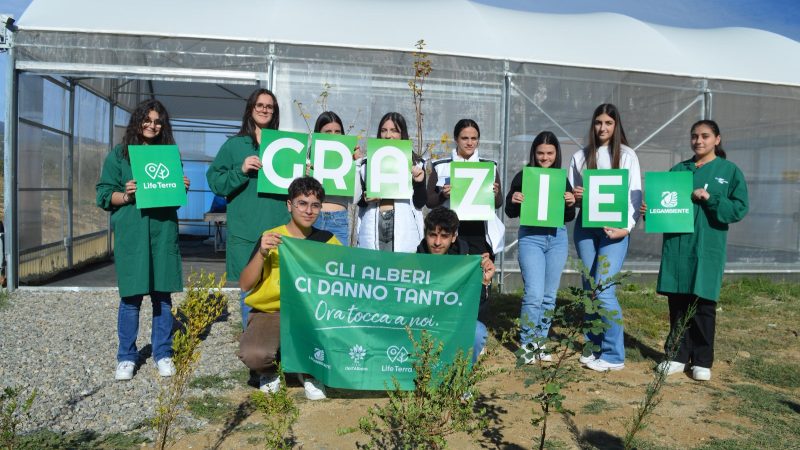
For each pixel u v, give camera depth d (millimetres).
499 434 4305
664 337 7242
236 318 7539
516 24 11359
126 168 5207
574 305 3680
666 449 4141
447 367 3484
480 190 5598
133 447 3967
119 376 5203
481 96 10133
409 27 10359
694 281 5613
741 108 11242
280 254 4309
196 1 10031
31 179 9570
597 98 10586
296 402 4809
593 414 4762
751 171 11344
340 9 10531
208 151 17844
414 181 5734
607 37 11445
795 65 12008
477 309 4391
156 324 5375
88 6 9383
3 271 9000
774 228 11461
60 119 10703
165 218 5238
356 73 9742
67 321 7242
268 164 5391
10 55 8891
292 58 9570
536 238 5922
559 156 5973
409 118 9875
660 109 10883
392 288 4344
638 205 5836
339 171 5645
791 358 6555
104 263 12477
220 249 14516
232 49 9461
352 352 4340
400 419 3455
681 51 11578
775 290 10383
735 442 4270
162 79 9320
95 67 9125
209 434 4195
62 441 4008
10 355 5789
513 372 5715
